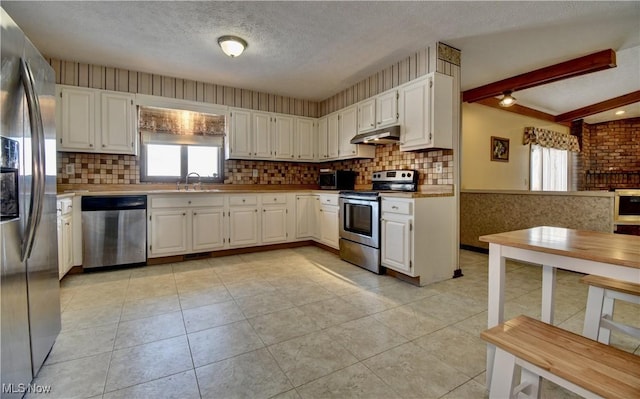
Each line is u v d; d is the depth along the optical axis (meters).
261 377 1.43
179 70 3.54
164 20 2.46
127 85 3.53
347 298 2.42
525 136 5.61
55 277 1.69
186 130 3.90
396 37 2.76
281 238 4.14
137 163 3.74
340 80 3.87
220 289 2.61
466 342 1.75
